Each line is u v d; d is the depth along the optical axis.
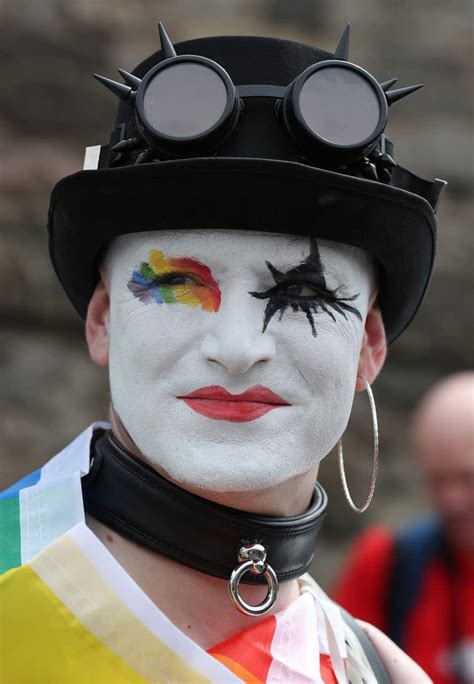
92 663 1.76
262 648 1.95
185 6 6.88
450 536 3.65
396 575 3.65
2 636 1.75
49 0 6.41
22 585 1.79
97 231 1.95
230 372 1.83
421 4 7.33
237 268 1.85
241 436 1.84
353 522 6.22
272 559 1.94
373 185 1.86
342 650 2.10
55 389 5.81
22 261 5.90
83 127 6.27
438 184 2.12
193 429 1.84
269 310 1.86
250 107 1.89
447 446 3.63
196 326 1.85
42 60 6.25
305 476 2.01
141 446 1.89
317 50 2.02
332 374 1.90
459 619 3.56
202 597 1.94
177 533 1.89
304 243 1.88
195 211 1.83
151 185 1.83
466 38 7.25
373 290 2.09
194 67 1.87
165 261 1.88
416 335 6.62
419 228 2.00
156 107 1.85
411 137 6.88
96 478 1.99
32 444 5.64
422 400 6.54
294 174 1.79
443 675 3.52
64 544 1.81
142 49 6.51
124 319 1.92
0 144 6.11
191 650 1.79
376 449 2.15
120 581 1.80
